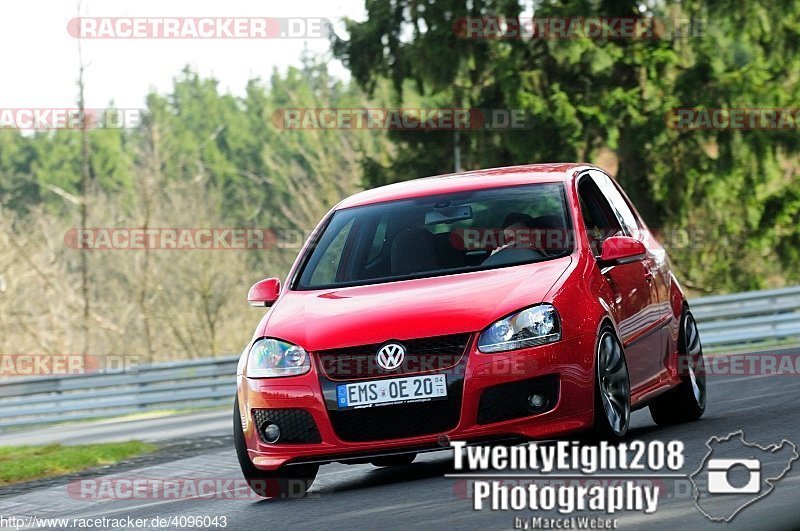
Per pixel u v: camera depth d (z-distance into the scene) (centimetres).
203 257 11975
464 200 2300
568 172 2347
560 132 7462
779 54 7869
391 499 1817
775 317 5822
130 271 11969
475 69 8031
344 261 2294
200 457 3073
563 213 2197
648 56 7438
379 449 1933
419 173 8431
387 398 1928
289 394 1983
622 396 2059
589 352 1958
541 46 7831
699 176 7769
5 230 12038
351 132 11700
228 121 18438
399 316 1972
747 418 2397
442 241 2228
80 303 12219
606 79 7644
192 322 12269
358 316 2009
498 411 1908
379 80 8769
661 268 2483
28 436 5756
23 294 12156
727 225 8419
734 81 7569
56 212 14012
